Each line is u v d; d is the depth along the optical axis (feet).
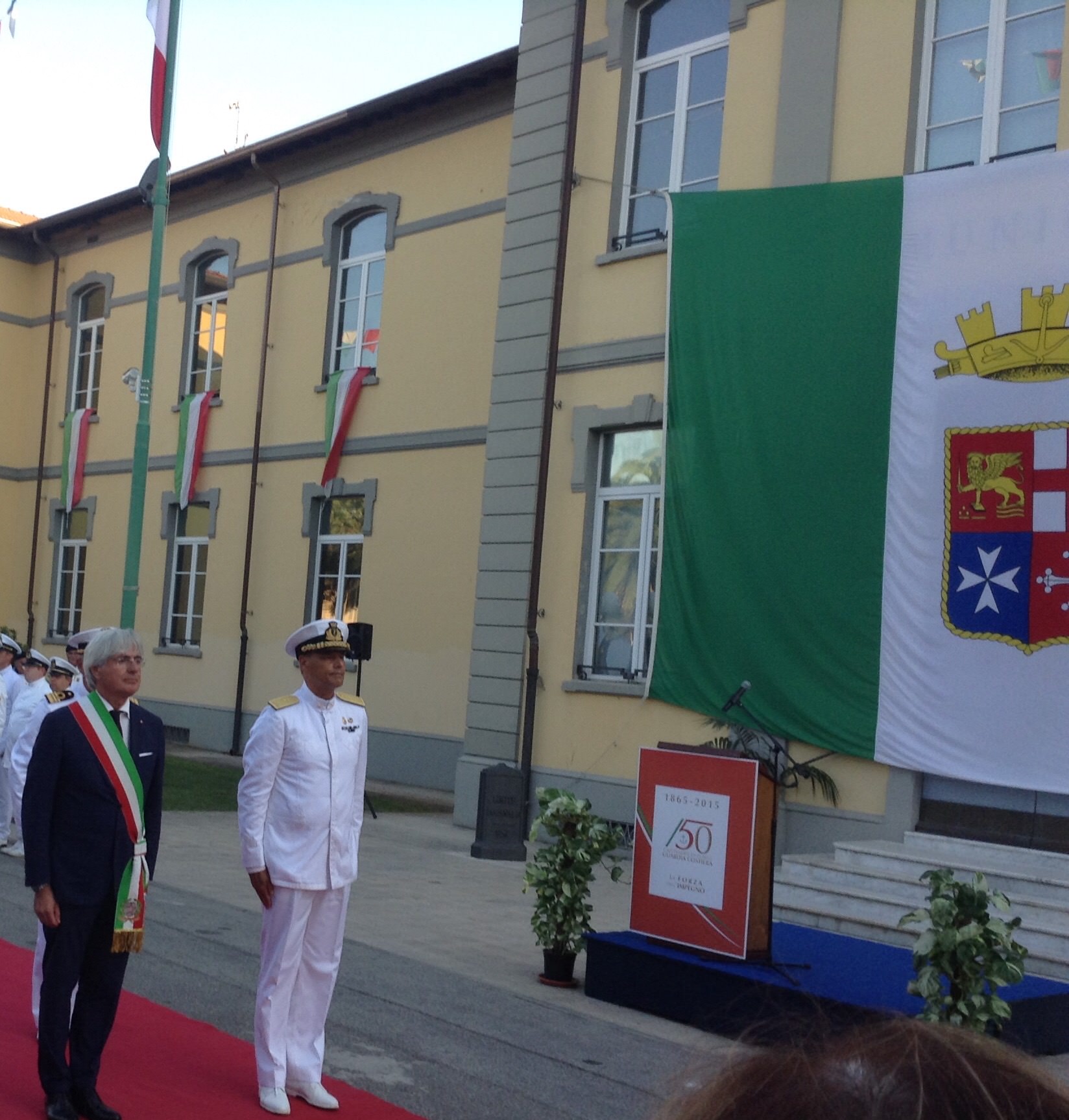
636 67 46.39
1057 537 33.22
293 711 17.81
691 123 44.57
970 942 19.58
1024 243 34.65
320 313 67.00
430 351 61.00
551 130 47.78
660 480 43.57
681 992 23.11
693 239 41.68
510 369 47.96
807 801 37.55
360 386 63.93
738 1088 2.85
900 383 36.68
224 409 72.13
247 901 31.63
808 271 39.01
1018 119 36.47
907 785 35.50
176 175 73.26
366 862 38.83
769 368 39.55
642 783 25.21
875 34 39.34
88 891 16.07
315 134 65.87
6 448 86.94
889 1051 2.83
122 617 48.11
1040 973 27.30
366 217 66.18
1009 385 34.50
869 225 37.83
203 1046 19.38
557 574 45.85
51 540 83.87
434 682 59.36
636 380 44.01
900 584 35.99
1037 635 33.30
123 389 79.77
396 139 63.77
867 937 30.45
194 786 53.83
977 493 34.73
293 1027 17.48
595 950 24.63
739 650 39.22
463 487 58.95
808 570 37.96
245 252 72.02
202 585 72.90
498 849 40.78
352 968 25.50
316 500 66.33
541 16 48.67
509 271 48.47
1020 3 36.70
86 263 84.07
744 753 24.04
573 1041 21.53
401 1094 18.17
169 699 73.31
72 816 16.19
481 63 57.11
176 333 75.92
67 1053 17.79
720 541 40.06
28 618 83.87
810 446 38.34
